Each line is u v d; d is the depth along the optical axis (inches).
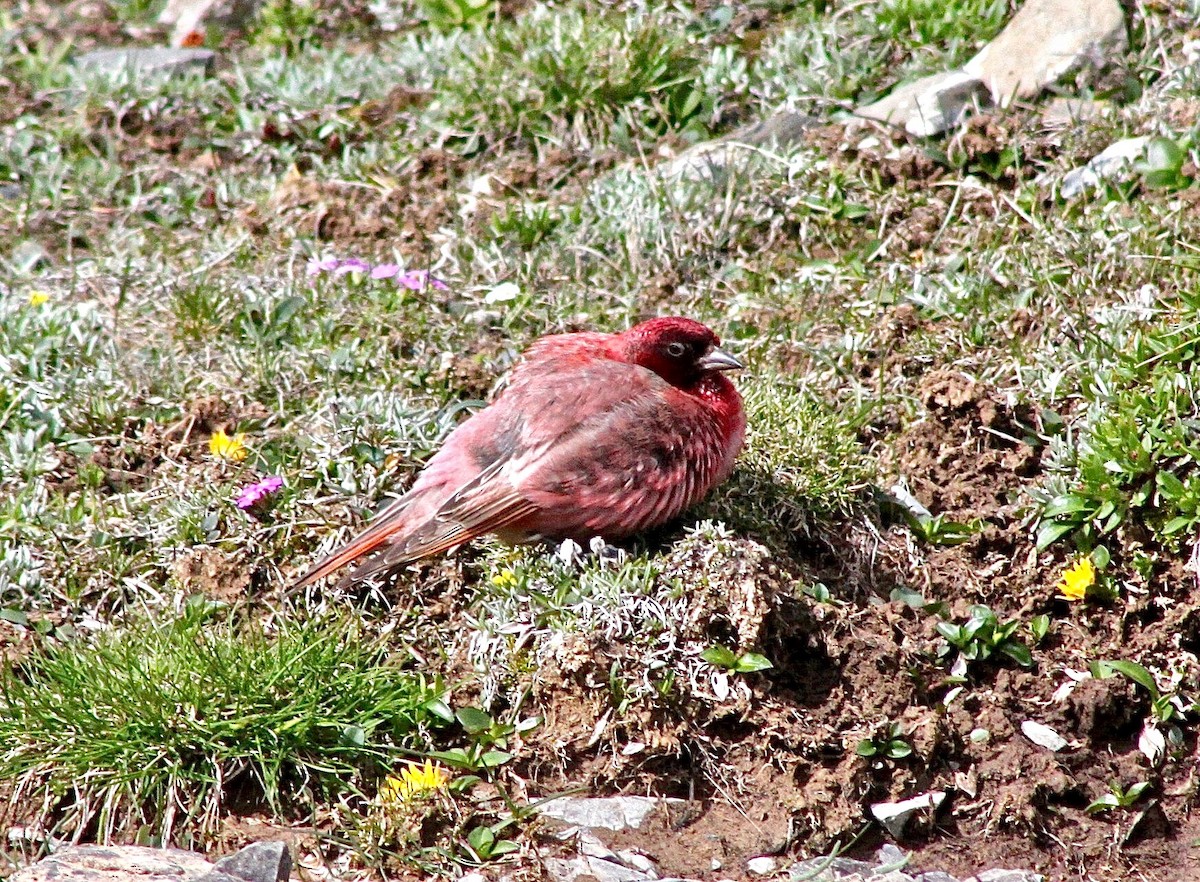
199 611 396.2
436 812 348.8
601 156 589.9
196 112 656.4
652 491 386.6
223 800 357.1
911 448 439.2
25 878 324.2
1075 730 373.7
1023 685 383.9
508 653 375.9
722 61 614.2
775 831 350.3
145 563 415.2
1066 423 433.4
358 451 438.9
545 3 690.2
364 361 481.1
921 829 355.9
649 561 381.7
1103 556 401.7
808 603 383.9
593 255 533.3
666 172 561.0
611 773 360.5
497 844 343.9
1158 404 414.0
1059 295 470.0
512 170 585.9
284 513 422.3
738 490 414.3
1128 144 527.2
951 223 526.3
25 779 357.1
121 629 392.8
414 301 514.3
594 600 373.1
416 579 404.5
